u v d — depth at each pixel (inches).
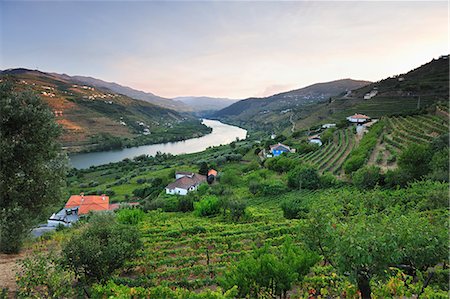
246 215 1393.9
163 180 3398.1
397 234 355.9
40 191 569.0
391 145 2447.1
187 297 450.6
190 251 876.0
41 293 469.7
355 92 7751.0
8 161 510.9
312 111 7283.5
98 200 2436.0
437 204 836.0
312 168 2116.1
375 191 919.0
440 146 1716.3
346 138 3346.5
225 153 4712.1
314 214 476.4
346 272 390.6
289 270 451.5
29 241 722.2
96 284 525.3
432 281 498.3
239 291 452.1
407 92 5147.6
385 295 422.3
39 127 541.0
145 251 864.9
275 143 4554.6
